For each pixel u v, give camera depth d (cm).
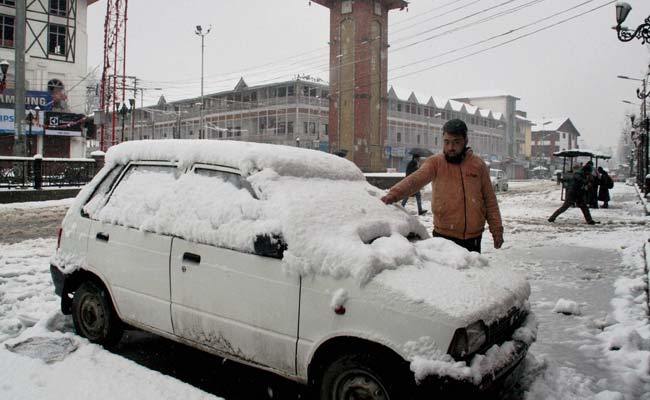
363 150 5097
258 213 382
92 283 478
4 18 3769
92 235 477
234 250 380
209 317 389
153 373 408
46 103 3766
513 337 367
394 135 6881
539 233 1333
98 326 470
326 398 337
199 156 439
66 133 3862
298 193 393
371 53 5125
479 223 480
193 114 6981
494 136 8962
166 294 416
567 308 625
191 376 433
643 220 1662
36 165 1912
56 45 3962
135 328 482
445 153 481
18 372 402
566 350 506
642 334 543
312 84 5956
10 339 478
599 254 1009
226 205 399
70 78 4031
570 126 12119
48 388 379
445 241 421
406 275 340
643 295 693
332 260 340
